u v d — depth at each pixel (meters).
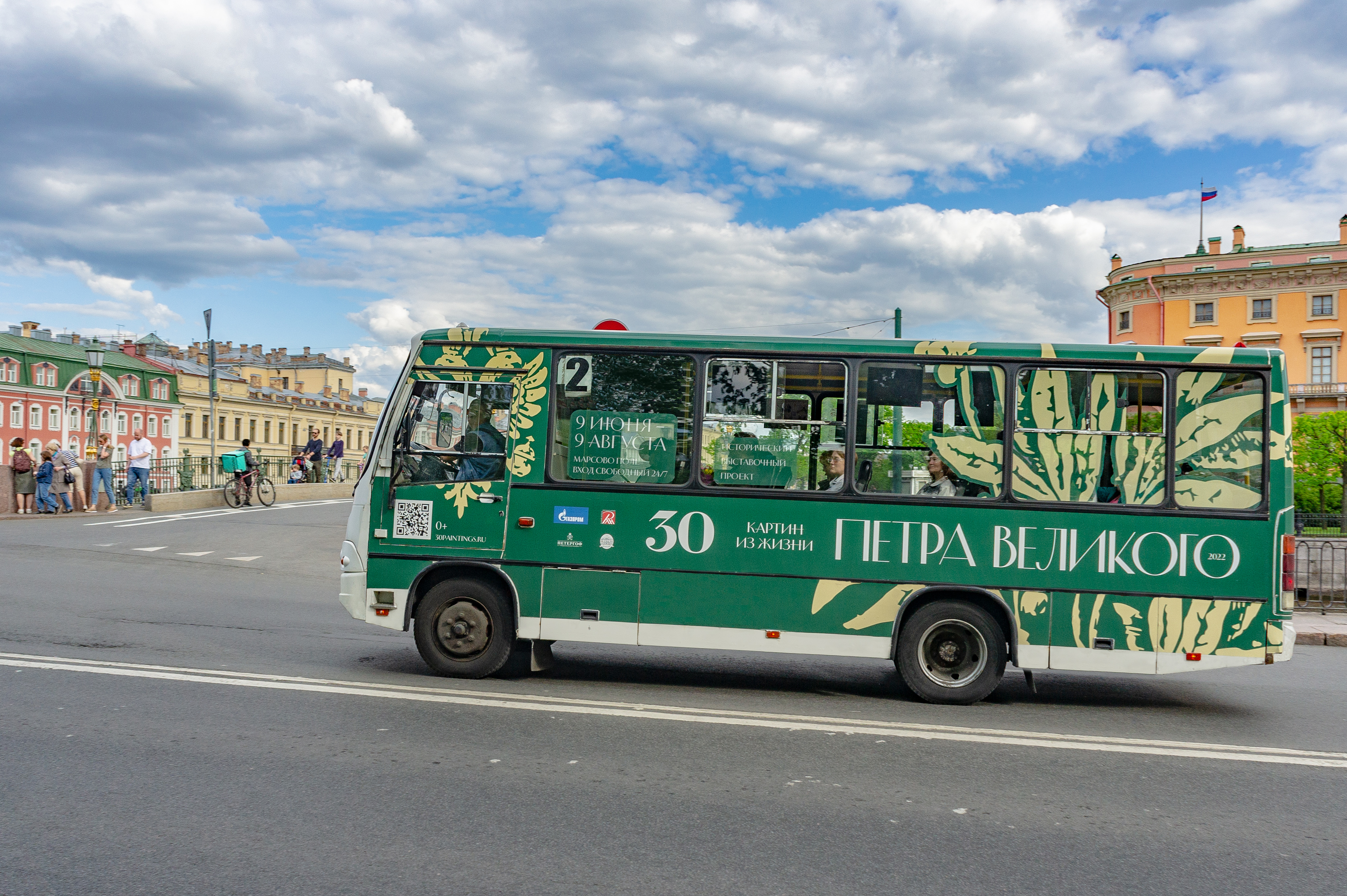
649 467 7.87
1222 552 7.48
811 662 9.41
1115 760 6.09
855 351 7.78
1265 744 6.61
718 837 4.50
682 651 9.80
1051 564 7.55
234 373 101.00
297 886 3.84
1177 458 7.56
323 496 32.44
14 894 3.72
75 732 5.84
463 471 8.02
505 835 4.43
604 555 7.84
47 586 12.33
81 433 82.50
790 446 7.79
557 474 7.94
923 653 7.64
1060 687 8.68
